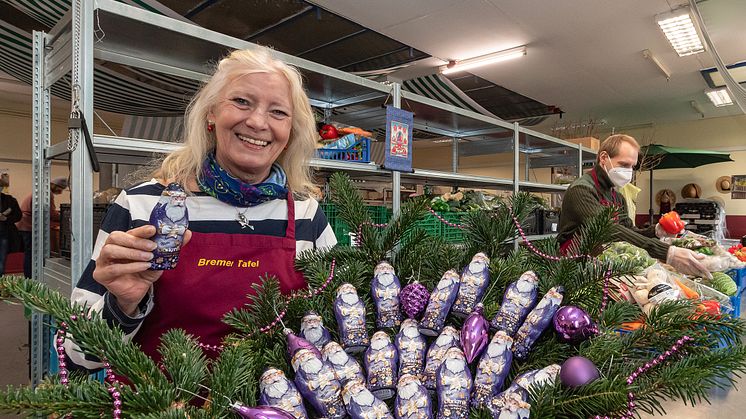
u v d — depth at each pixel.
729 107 7.33
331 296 0.69
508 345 0.54
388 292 0.66
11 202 5.56
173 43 1.66
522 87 6.39
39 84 1.60
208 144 0.90
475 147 4.32
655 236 1.93
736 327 0.54
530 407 0.45
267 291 0.64
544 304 0.58
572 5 3.94
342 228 2.10
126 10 1.37
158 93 2.82
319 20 4.12
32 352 1.59
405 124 2.38
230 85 0.80
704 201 7.39
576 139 5.07
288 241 0.87
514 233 0.76
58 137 7.76
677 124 8.48
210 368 0.60
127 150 1.47
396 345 0.59
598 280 0.64
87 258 1.28
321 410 0.50
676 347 0.53
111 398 0.41
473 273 0.64
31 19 3.02
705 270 1.29
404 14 4.07
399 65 5.42
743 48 4.78
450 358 0.53
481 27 4.37
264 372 0.52
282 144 0.86
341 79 2.12
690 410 1.59
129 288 0.58
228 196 0.84
